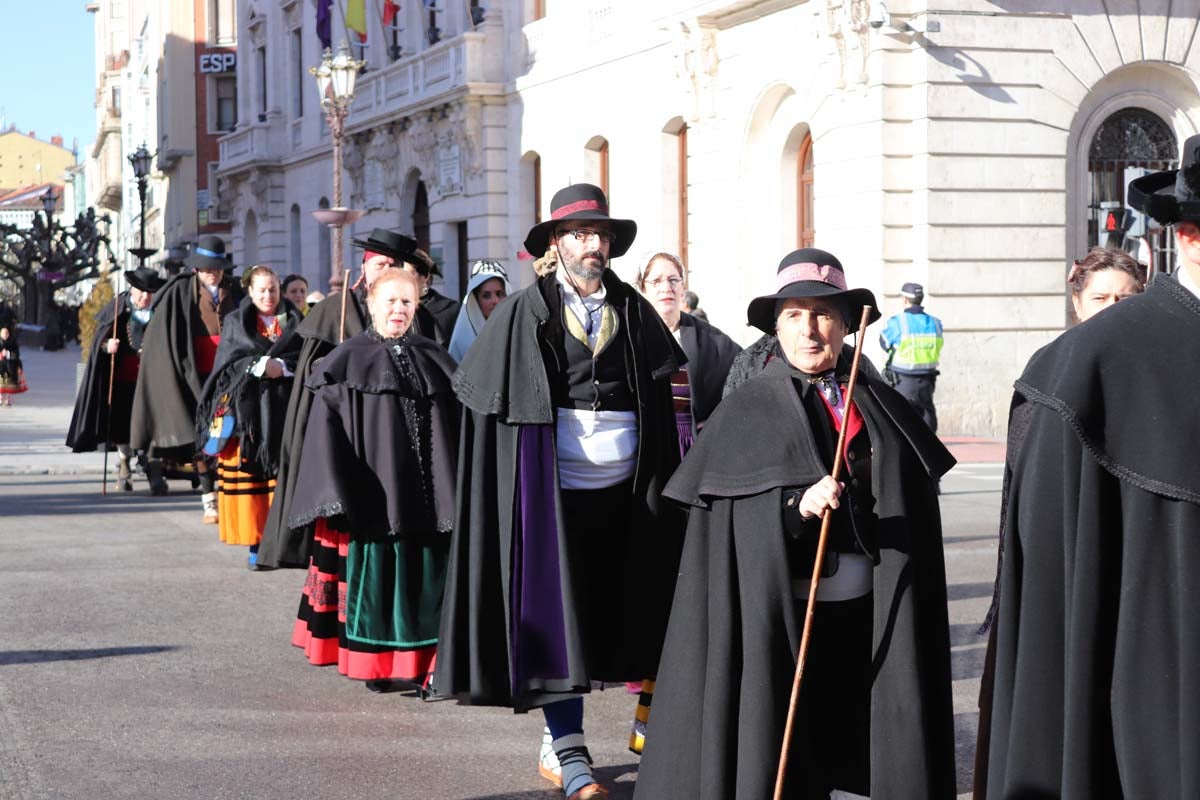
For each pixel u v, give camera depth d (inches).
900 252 1024.9
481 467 276.8
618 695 372.5
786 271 223.5
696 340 349.4
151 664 393.7
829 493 207.6
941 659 219.3
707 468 220.4
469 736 329.7
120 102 5034.5
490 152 1581.0
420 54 1688.0
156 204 3644.2
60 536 619.2
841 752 225.5
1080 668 169.6
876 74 1019.9
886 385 226.5
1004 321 1026.1
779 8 1119.6
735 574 218.5
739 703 215.6
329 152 2047.2
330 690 368.8
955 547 565.6
